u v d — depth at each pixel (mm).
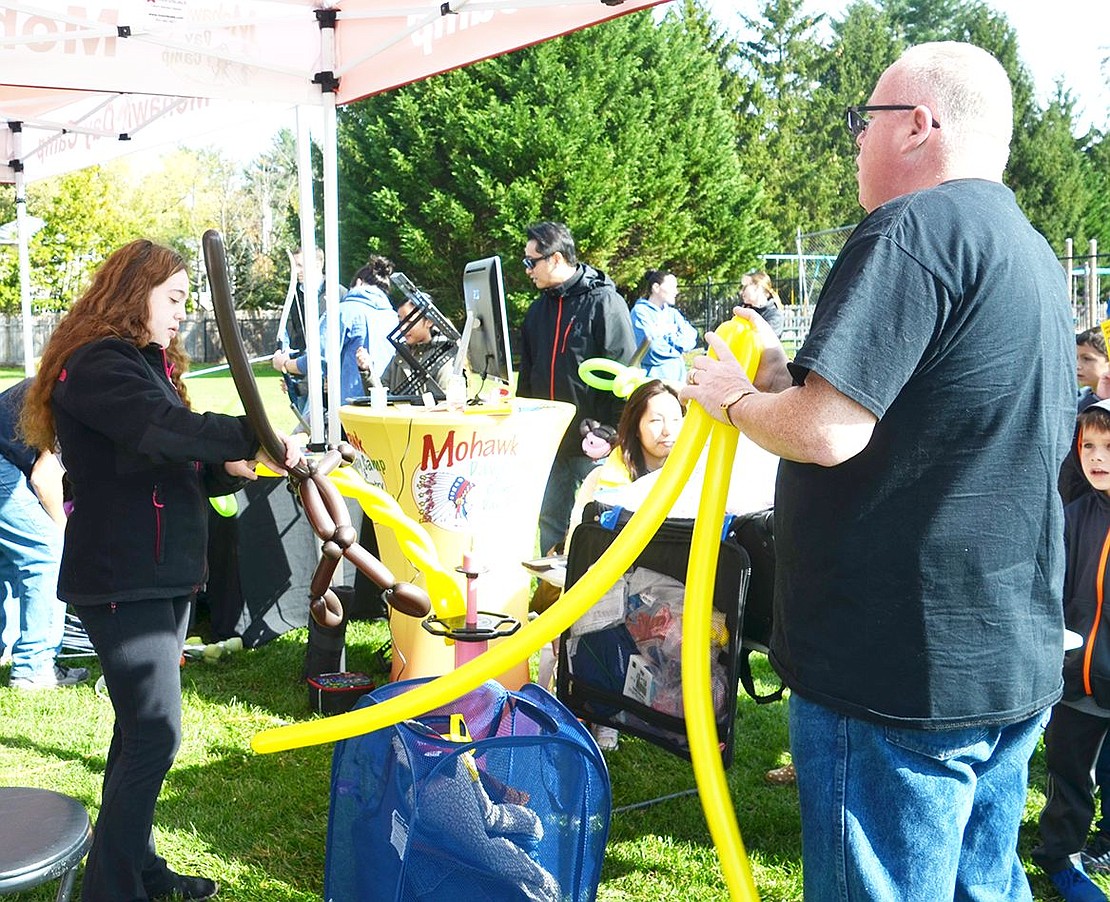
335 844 2395
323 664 4363
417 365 5219
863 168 1855
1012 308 1632
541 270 5348
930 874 1735
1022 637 1710
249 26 4922
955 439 1637
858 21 49000
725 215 28609
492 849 2168
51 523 4434
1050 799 2863
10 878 2008
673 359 7770
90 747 3863
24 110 7387
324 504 2406
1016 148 40344
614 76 26359
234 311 2062
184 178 43625
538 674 4211
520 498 4062
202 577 2578
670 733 2826
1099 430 2752
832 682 1741
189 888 2828
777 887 2918
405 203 26453
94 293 2508
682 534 2770
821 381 1597
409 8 4652
